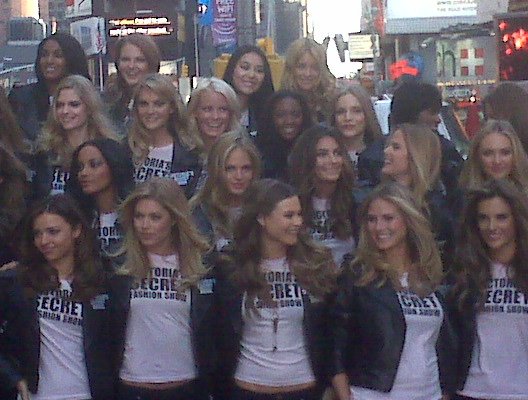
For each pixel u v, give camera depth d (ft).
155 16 98.17
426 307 17.43
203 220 20.18
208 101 22.89
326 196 20.59
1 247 19.47
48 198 18.13
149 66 25.67
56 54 24.91
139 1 98.58
